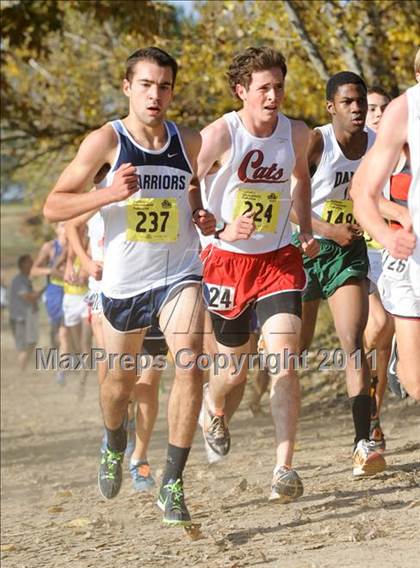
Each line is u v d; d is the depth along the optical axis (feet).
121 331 38.52
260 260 40.55
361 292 44.50
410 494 38.32
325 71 87.40
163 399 88.79
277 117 39.91
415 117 30.19
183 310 36.60
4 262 282.77
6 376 125.80
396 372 37.63
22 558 38.06
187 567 32.78
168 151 37.01
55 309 103.96
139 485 47.80
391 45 90.58
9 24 100.22
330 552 31.71
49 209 36.47
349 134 44.73
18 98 114.11
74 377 117.19
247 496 43.39
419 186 30.86
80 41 117.50
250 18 95.91
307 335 47.24
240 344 42.75
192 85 101.04
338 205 45.34
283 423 38.09
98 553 37.06
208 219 37.35
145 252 37.32
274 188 40.32
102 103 116.88
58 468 63.00
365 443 41.75
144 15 100.78
